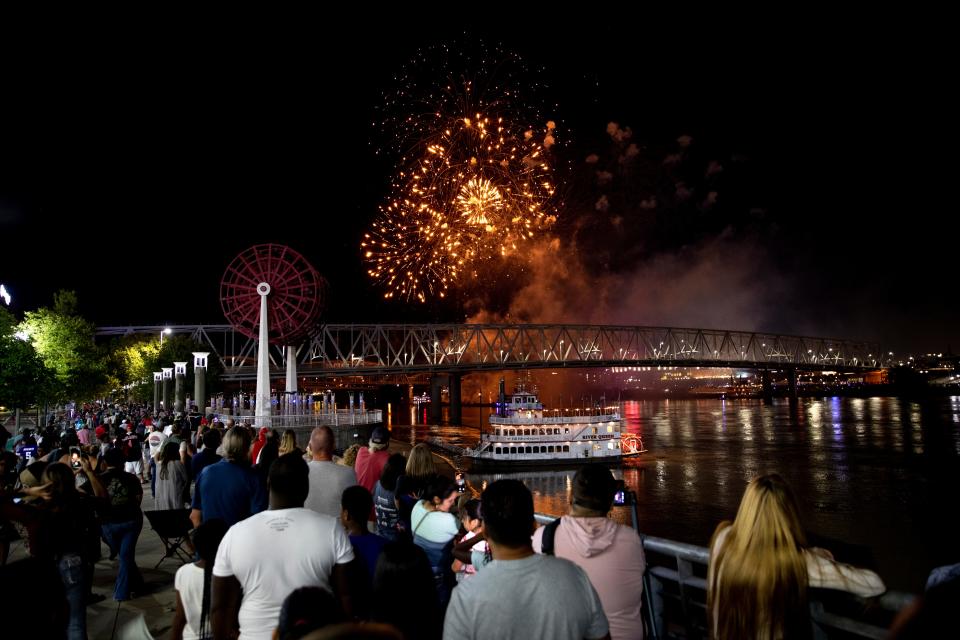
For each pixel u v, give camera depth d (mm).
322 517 5105
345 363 153750
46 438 17266
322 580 4898
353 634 2236
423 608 3664
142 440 24203
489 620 3533
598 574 4535
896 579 37062
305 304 52625
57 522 6949
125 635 8273
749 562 3826
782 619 3734
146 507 18141
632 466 78750
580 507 4785
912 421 152000
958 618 1910
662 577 5477
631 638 4531
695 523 50375
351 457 10414
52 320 56812
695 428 140875
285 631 3027
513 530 3736
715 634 4027
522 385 83625
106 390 80375
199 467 11297
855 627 4102
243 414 54031
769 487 3928
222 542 4996
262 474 8367
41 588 3961
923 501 57094
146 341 100312
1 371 42781
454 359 175250
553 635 3508
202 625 5766
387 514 8062
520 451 76250
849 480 68375
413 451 7699
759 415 191125
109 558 12508
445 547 6504
